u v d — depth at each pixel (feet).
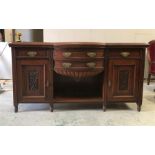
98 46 7.43
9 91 10.81
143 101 9.43
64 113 7.98
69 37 11.66
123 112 8.16
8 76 12.54
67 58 7.43
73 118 7.50
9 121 7.14
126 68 7.93
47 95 7.93
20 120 7.24
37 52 7.58
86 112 8.13
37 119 7.36
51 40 11.52
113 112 8.16
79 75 7.66
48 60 7.67
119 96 8.09
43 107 8.64
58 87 9.34
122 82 8.02
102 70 7.75
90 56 7.47
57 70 7.61
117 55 7.79
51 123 7.02
